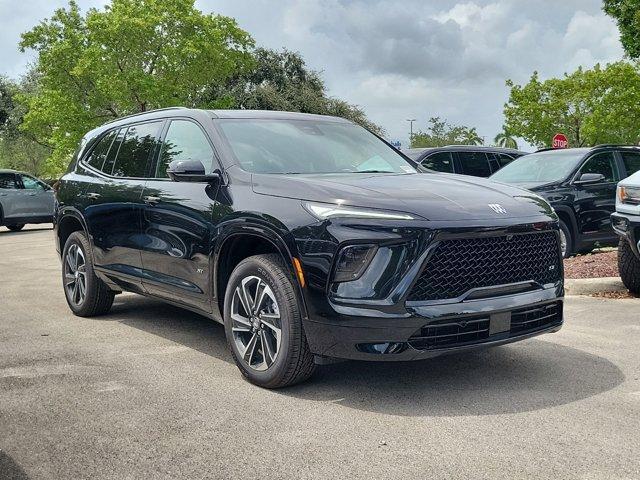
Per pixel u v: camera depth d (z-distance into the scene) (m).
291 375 4.25
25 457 3.37
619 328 5.96
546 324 4.43
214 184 4.89
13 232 21.20
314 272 4.04
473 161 12.81
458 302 3.96
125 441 3.55
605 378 4.52
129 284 5.96
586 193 10.48
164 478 3.11
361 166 5.29
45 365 4.99
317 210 4.15
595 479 3.04
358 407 4.03
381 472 3.14
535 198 4.62
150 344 5.62
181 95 34.19
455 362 4.95
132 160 6.05
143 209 5.56
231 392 4.34
